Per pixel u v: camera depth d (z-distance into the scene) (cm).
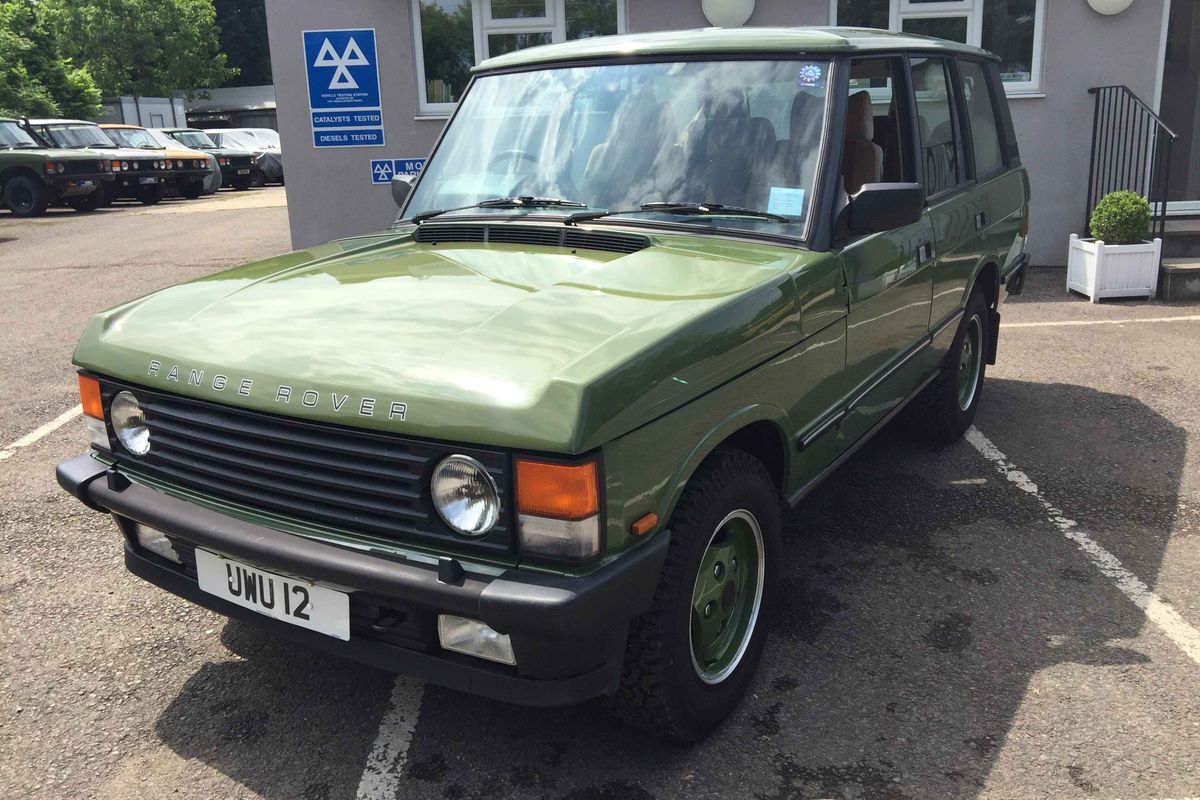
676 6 939
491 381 222
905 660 322
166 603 371
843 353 335
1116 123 931
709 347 252
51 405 627
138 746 286
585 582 217
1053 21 919
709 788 262
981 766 269
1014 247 552
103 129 2298
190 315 282
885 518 433
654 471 237
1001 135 545
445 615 235
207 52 5453
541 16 952
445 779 269
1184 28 995
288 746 284
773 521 297
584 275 281
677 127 338
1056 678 310
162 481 278
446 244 336
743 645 295
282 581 251
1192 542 404
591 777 268
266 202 2216
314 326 259
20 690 314
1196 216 977
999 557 394
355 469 233
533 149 359
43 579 391
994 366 669
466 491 222
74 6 4950
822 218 314
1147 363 662
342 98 949
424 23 946
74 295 1027
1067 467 487
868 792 260
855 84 350
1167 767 267
